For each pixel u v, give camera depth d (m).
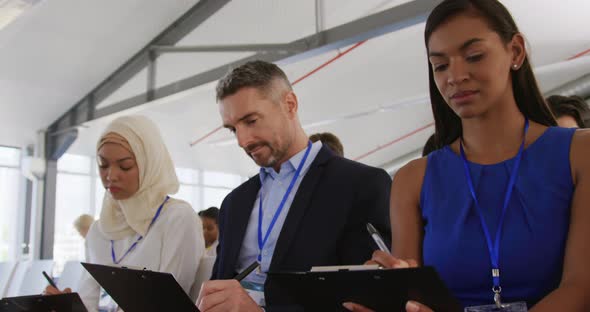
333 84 9.23
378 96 10.16
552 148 1.03
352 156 13.44
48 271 5.22
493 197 1.05
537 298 0.97
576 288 0.89
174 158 11.72
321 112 10.27
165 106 9.09
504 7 1.05
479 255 1.02
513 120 1.08
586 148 0.99
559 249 0.97
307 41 4.69
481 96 1.01
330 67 8.58
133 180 2.24
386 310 0.98
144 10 6.11
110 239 2.38
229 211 1.85
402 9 3.99
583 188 0.96
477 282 1.02
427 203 1.14
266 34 5.13
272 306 1.53
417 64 9.32
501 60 1.02
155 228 2.22
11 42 6.30
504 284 0.99
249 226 1.78
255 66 1.73
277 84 1.72
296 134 1.77
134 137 2.26
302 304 1.09
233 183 13.79
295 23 4.87
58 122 8.42
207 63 5.73
